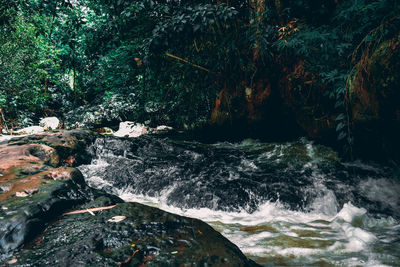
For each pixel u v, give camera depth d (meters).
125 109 8.20
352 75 3.59
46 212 1.74
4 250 1.41
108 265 1.29
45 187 1.98
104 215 1.76
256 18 4.70
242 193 3.38
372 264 1.93
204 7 4.13
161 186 3.61
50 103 9.70
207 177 3.73
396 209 3.04
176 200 3.38
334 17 3.93
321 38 3.74
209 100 6.09
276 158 4.37
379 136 3.53
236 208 3.21
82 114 8.19
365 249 2.17
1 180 2.26
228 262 1.37
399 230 2.57
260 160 4.34
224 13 4.10
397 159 3.49
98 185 3.64
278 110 5.21
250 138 5.66
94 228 1.60
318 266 1.92
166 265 1.31
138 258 1.36
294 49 4.43
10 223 1.53
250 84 5.16
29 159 3.12
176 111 6.29
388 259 1.99
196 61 4.99
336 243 2.31
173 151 4.63
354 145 3.94
